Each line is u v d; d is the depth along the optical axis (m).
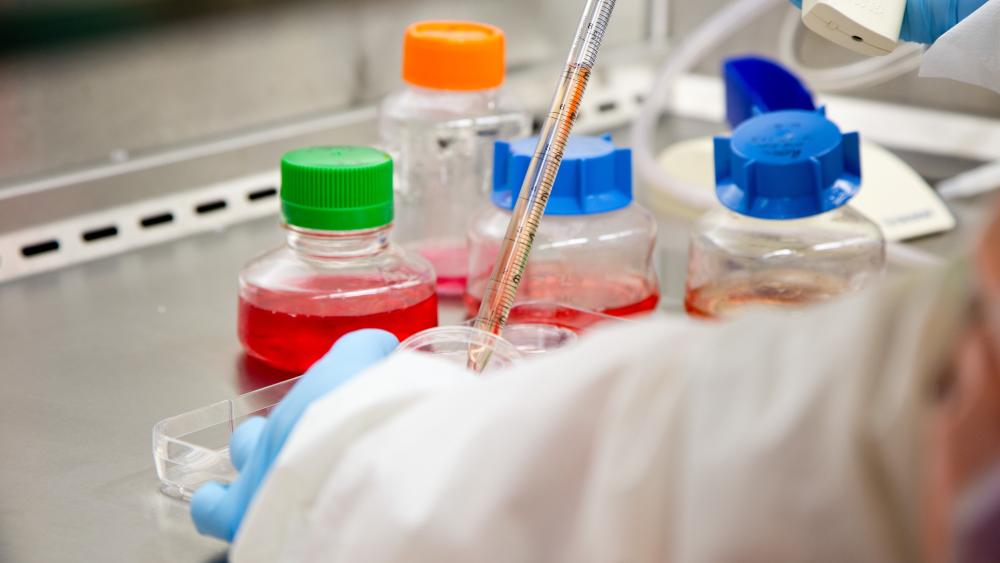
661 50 1.76
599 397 0.45
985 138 1.53
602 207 0.97
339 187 0.87
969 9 0.92
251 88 1.38
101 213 1.24
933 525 0.37
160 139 1.32
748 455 0.40
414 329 0.93
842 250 1.00
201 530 0.70
